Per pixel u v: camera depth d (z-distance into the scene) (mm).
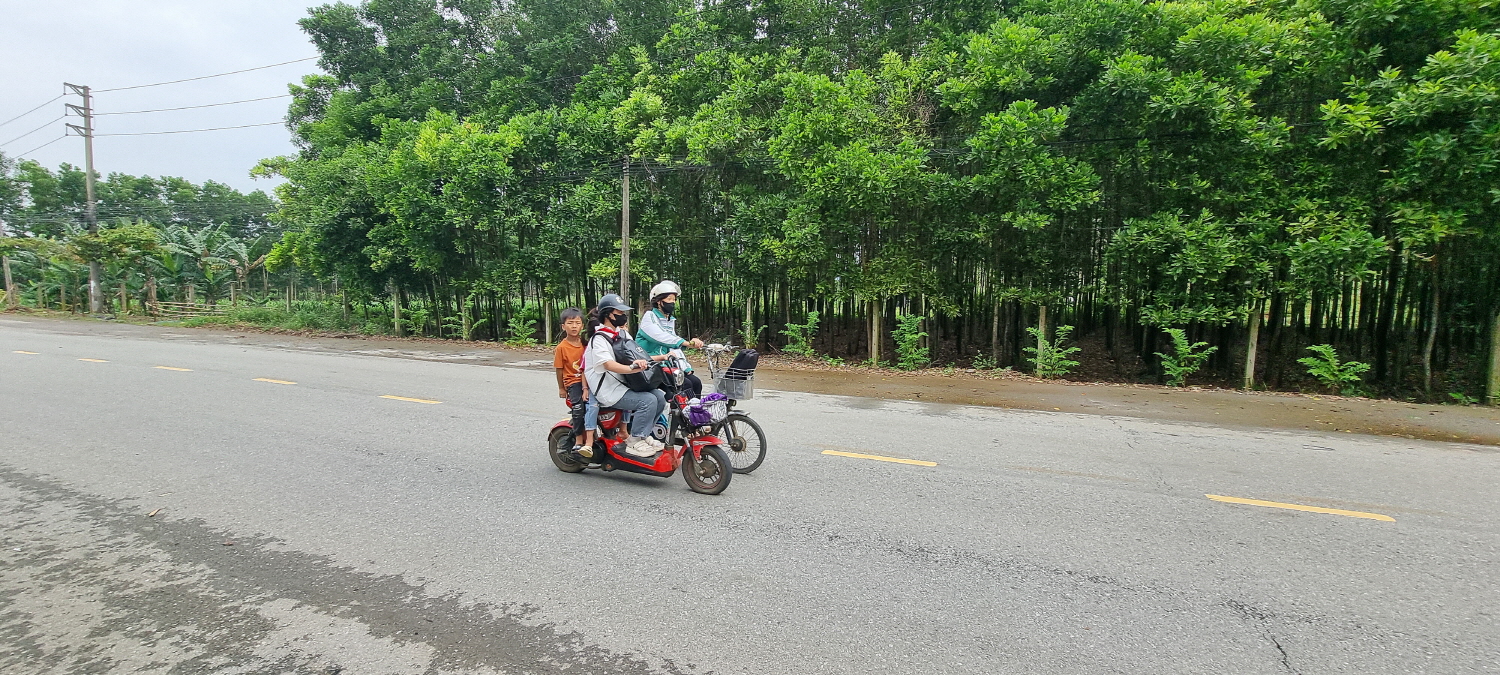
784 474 5551
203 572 3697
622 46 19938
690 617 3201
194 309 27172
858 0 16609
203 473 5492
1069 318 17203
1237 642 2988
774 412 8344
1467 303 11711
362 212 20141
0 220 38031
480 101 21078
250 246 31594
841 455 6168
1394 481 5488
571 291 19484
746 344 15977
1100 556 3912
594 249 17344
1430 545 4109
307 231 20750
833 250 14258
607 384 5117
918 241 13961
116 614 3240
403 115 22406
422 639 3014
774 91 14914
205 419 7477
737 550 3980
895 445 6566
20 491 5043
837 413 8312
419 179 17812
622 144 16562
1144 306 12203
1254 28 10219
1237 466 5910
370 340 18984
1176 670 2771
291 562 3828
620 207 16344
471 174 16750
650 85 16844
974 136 12508
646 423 5113
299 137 26969
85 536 4203
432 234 18344
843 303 16344
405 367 12406
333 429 7062
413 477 5422
